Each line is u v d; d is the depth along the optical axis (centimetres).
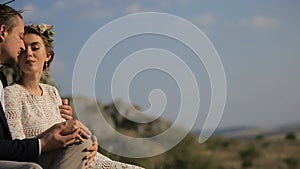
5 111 543
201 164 2803
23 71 570
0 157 501
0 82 540
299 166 5212
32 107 565
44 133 536
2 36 527
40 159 533
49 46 586
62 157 530
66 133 529
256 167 4975
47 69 599
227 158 4959
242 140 6556
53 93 598
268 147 6550
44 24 583
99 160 591
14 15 532
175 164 2453
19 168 498
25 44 570
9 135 514
